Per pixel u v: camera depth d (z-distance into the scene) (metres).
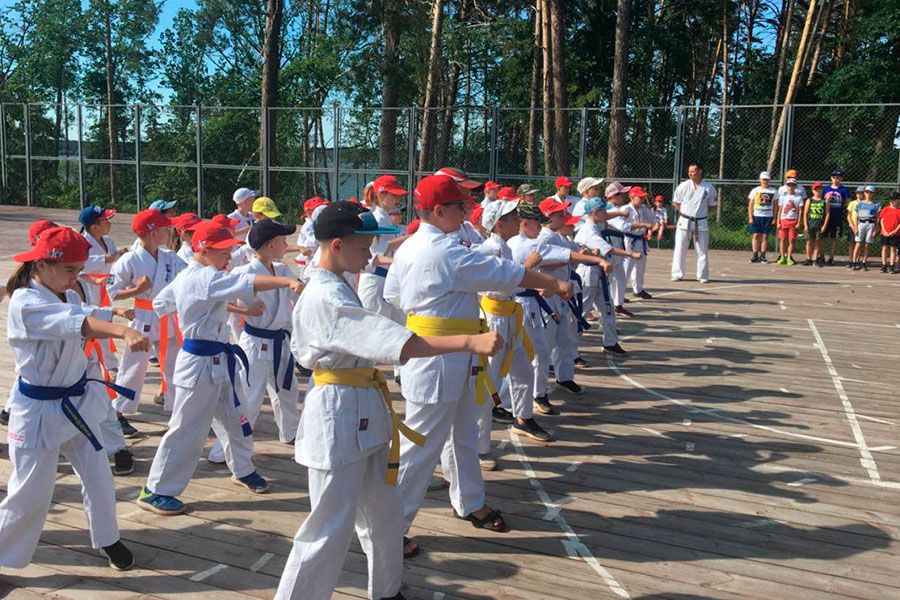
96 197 28.56
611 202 11.81
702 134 21.72
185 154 26.20
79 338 4.01
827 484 5.60
